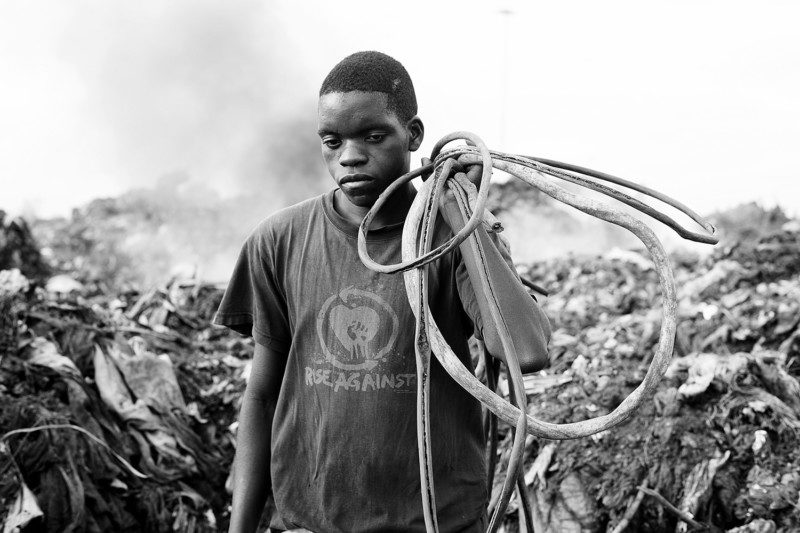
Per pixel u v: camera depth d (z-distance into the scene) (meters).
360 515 1.89
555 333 4.70
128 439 3.71
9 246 8.27
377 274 1.91
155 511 3.47
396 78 1.85
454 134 1.82
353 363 1.90
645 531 3.15
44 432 3.37
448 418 1.89
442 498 1.87
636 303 5.51
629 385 3.67
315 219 2.00
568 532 3.16
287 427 1.98
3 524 3.10
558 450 3.37
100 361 3.94
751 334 4.30
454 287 1.88
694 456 3.24
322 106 1.84
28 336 3.95
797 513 3.02
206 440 3.96
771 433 3.26
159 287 5.60
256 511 2.08
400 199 1.93
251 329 2.17
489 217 1.76
